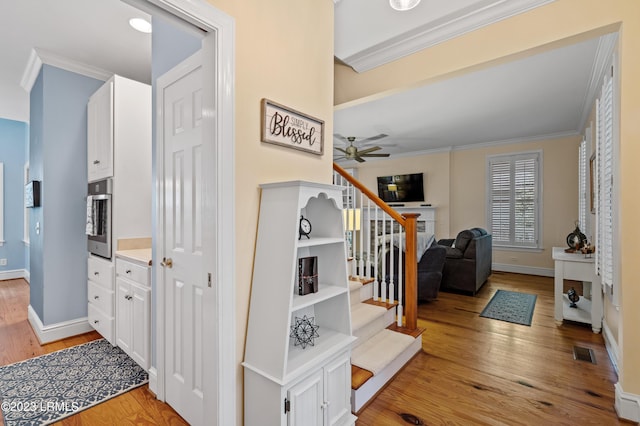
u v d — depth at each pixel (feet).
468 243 15.15
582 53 9.41
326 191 5.41
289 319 4.48
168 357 6.48
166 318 6.53
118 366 8.08
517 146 20.40
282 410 4.40
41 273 9.84
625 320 6.20
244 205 4.89
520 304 13.57
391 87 8.96
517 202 20.47
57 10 7.42
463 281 15.11
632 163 6.07
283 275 4.63
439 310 12.82
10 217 17.66
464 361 8.48
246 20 4.90
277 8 5.42
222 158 4.55
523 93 12.57
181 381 6.06
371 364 6.97
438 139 20.38
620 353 6.36
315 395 4.95
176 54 6.40
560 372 7.91
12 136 17.67
